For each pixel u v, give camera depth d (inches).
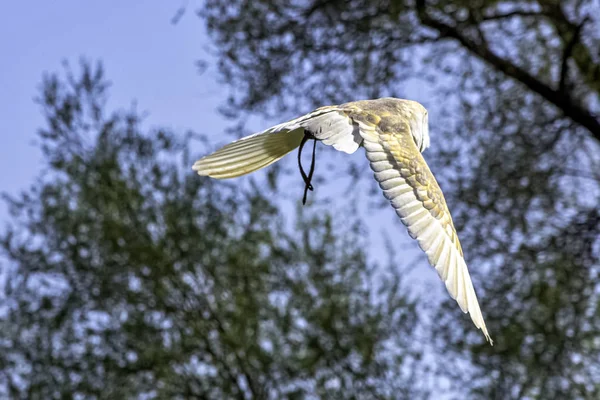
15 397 669.3
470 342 620.7
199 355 663.8
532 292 619.5
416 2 613.3
